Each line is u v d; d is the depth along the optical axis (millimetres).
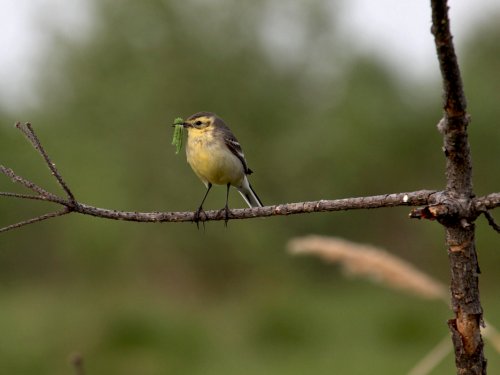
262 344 16781
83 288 26859
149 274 26562
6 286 27656
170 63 25406
